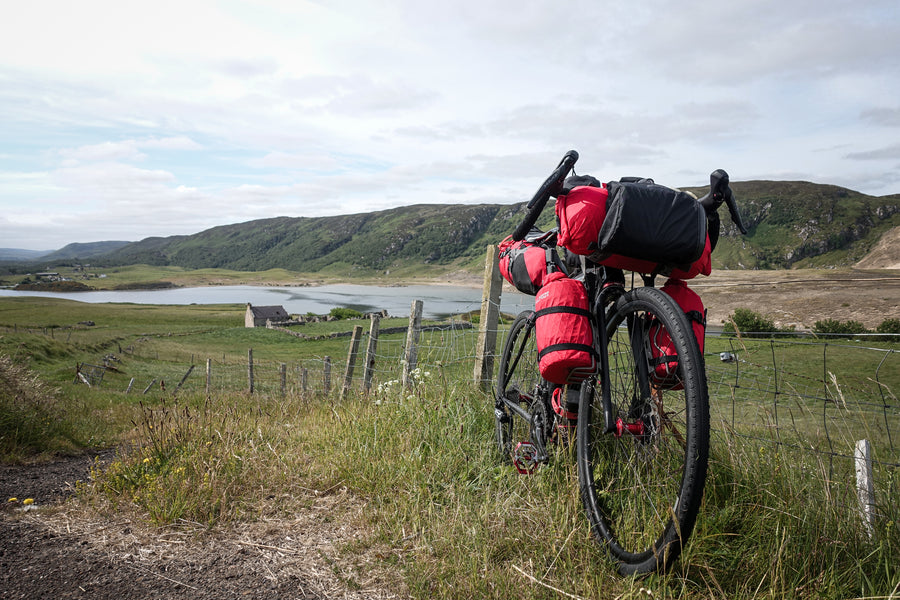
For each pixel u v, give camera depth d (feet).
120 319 363.76
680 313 6.81
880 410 9.34
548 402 9.99
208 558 8.52
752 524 7.93
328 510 10.21
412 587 7.32
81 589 7.57
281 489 11.27
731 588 6.95
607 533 7.83
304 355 190.29
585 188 8.02
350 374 25.58
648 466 8.02
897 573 6.64
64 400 33.83
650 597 6.56
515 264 10.65
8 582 7.74
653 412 7.72
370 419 14.32
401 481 10.73
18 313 365.20
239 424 16.75
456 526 8.68
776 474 8.53
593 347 8.16
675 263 7.58
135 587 7.62
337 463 12.00
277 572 8.01
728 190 7.98
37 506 11.21
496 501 9.24
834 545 7.16
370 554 8.43
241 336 265.13
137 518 10.05
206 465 11.97
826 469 8.59
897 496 8.05
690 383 6.41
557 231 9.40
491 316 15.11
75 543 9.12
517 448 9.40
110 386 87.71
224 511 10.20
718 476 8.69
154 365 137.18
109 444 22.22
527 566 7.61
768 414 10.34
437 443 12.11
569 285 8.39
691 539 7.15
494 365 15.11
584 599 6.70
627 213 7.13
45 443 19.57
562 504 8.77
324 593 7.42
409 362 17.29
